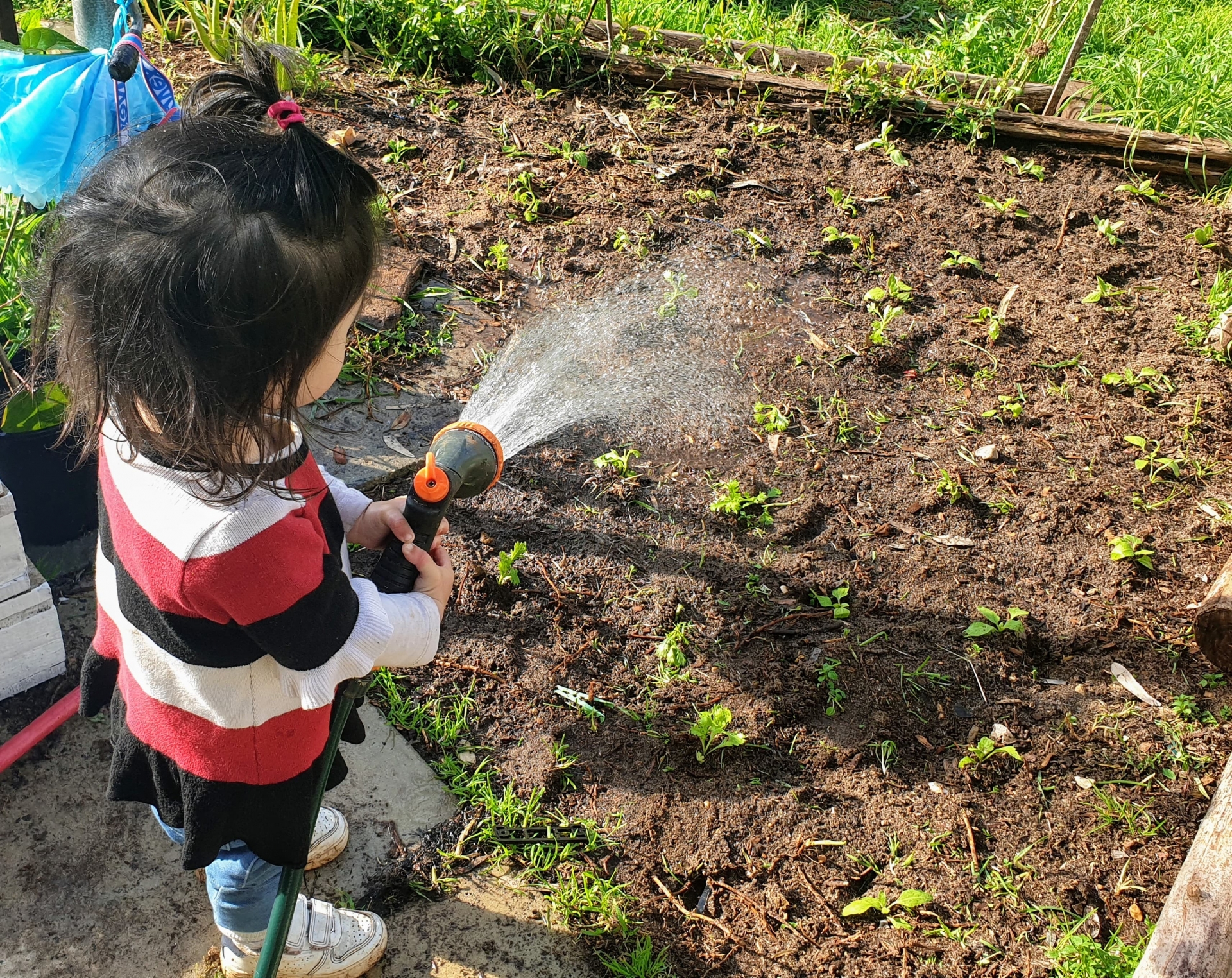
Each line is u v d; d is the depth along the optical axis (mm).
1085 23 4836
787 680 2822
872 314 4035
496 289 4051
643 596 3014
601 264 4180
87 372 1362
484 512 3211
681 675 2816
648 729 2693
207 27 4895
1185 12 6445
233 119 1384
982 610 2994
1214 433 3645
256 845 1731
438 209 4391
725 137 4938
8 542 2418
